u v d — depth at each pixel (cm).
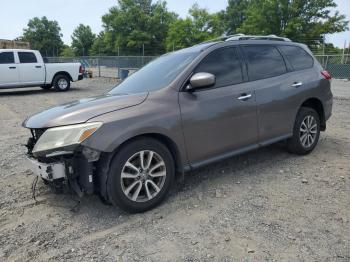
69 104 400
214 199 397
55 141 336
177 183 442
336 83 1944
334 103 1128
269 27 4819
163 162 375
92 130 332
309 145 545
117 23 7488
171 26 6175
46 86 1658
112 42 7944
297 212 361
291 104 501
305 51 557
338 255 287
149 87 412
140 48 7444
